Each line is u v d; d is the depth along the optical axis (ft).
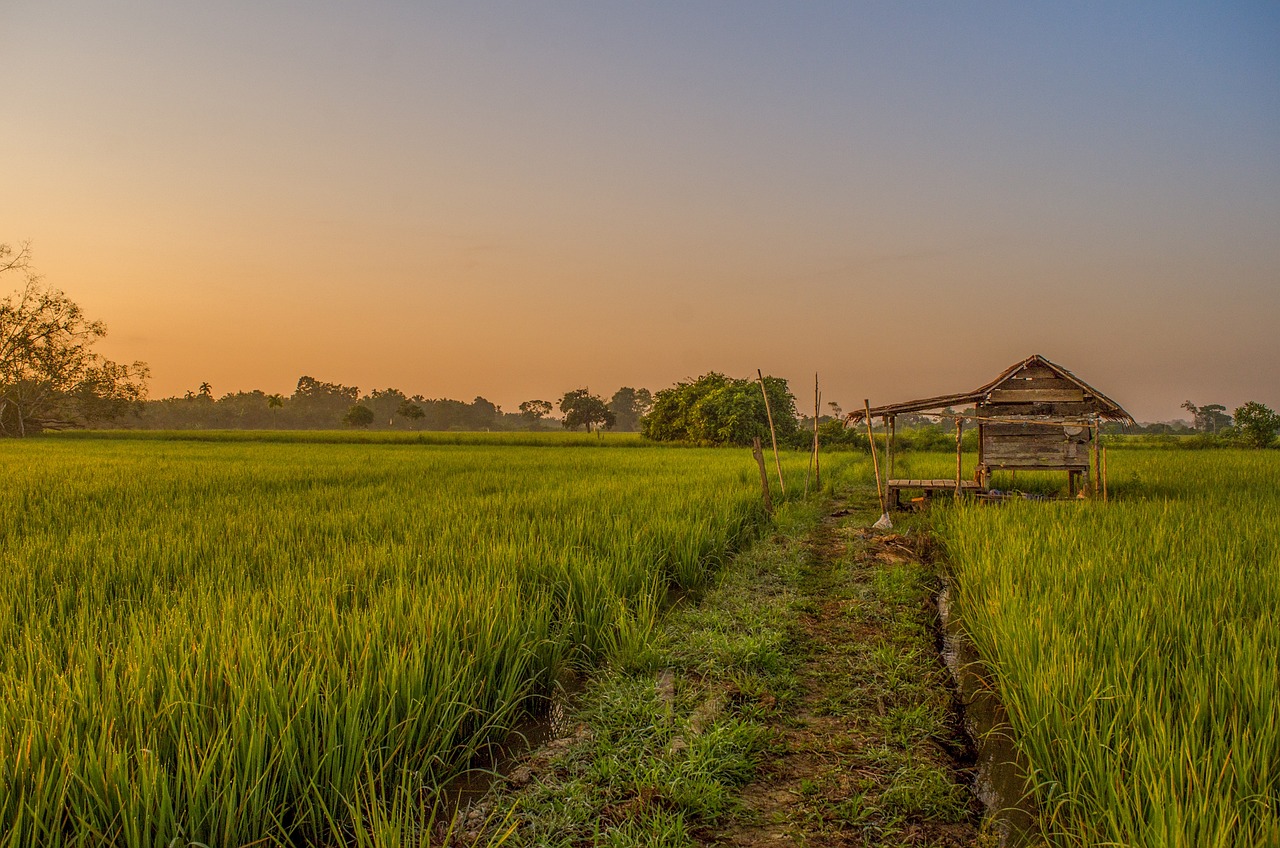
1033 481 65.92
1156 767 11.37
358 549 27.78
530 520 36.52
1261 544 28.43
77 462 86.38
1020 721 15.19
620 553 27.71
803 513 48.57
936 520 44.52
